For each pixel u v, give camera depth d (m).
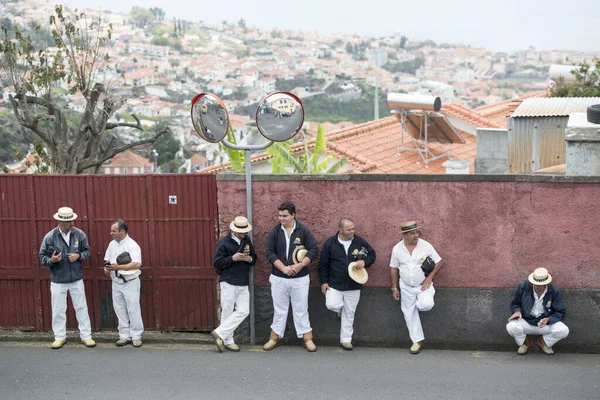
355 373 7.96
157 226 8.97
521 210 8.48
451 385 7.59
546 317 8.27
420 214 8.63
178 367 8.17
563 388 7.48
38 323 9.27
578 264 8.48
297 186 8.73
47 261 8.57
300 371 8.04
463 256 8.64
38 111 15.48
